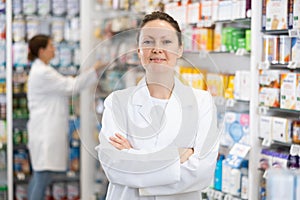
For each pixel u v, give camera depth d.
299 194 2.00
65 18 6.60
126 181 2.50
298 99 3.89
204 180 2.55
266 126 4.18
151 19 2.49
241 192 4.41
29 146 6.25
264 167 4.22
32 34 6.45
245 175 4.43
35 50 6.14
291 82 3.94
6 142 6.41
